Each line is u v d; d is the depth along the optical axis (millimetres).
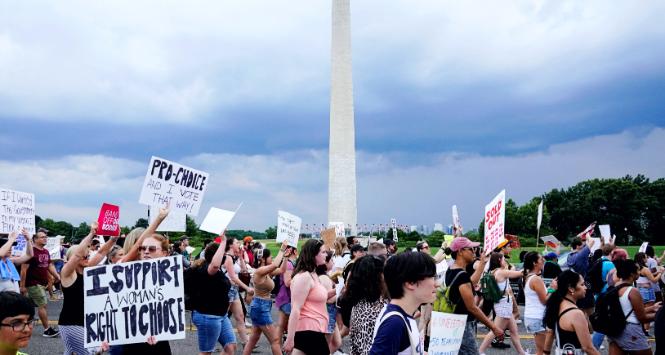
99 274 7914
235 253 14680
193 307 10562
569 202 120500
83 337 8719
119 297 7891
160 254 8766
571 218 119750
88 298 7859
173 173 10000
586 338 8445
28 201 12812
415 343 4746
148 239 8734
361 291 7438
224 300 10602
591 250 21656
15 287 12547
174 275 7957
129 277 7938
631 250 61969
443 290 9094
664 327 8016
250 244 24422
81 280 8805
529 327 12164
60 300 28016
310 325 9375
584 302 13961
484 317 8945
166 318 7883
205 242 21984
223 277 10672
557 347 8820
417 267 4746
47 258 17375
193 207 10266
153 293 7922
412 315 4867
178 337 7848
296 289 9195
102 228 8844
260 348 16047
